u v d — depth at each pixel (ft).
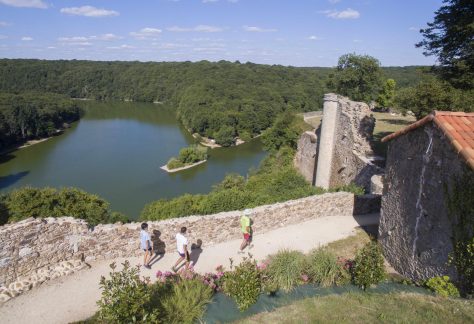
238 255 37.06
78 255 33.17
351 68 136.15
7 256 28.91
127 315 20.17
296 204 45.37
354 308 24.86
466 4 51.11
